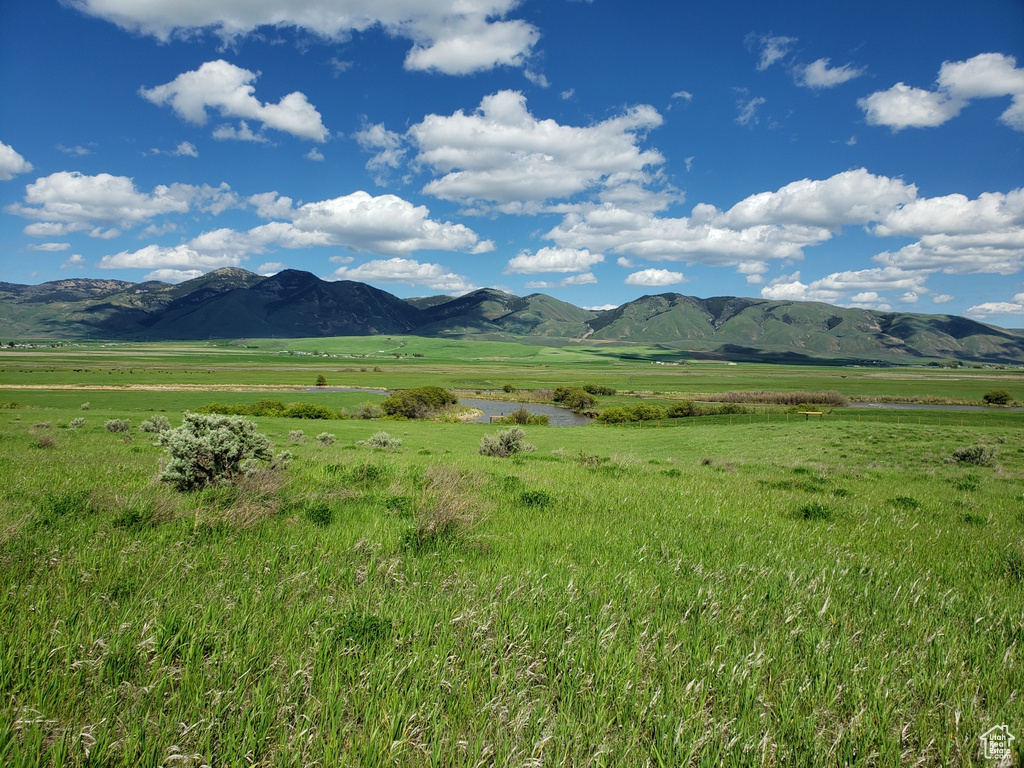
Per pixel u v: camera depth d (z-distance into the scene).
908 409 111.44
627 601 5.55
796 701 3.92
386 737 3.41
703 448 41.47
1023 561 7.84
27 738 3.23
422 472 14.17
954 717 3.77
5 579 5.28
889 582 6.69
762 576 6.50
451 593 5.57
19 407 72.81
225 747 3.36
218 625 4.62
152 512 8.09
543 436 54.72
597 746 3.46
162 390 126.81
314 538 7.49
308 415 82.50
